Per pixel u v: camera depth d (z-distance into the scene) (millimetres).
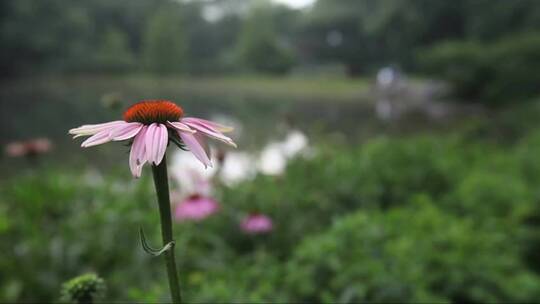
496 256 3594
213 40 65562
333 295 2836
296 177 5469
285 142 7461
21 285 3320
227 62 54875
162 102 1323
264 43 50969
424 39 37781
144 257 3387
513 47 20406
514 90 19375
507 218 4629
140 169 1204
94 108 19781
